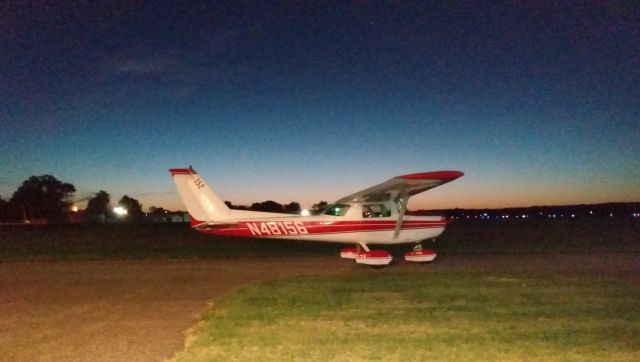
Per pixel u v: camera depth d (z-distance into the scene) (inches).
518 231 1566.2
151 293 494.9
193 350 304.5
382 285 514.0
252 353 297.9
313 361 283.4
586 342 313.0
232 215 693.3
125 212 4690.0
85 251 933.2
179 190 690.8
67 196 4525.1
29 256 839.7
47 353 307.6
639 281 523.2
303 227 692.7
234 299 450.0
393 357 289.1
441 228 727.1
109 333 350.3
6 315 407.2
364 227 698.2
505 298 440.5
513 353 293.9
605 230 1576.0
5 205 4291.3
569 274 574.9
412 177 599.2
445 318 373.7
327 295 463.5
